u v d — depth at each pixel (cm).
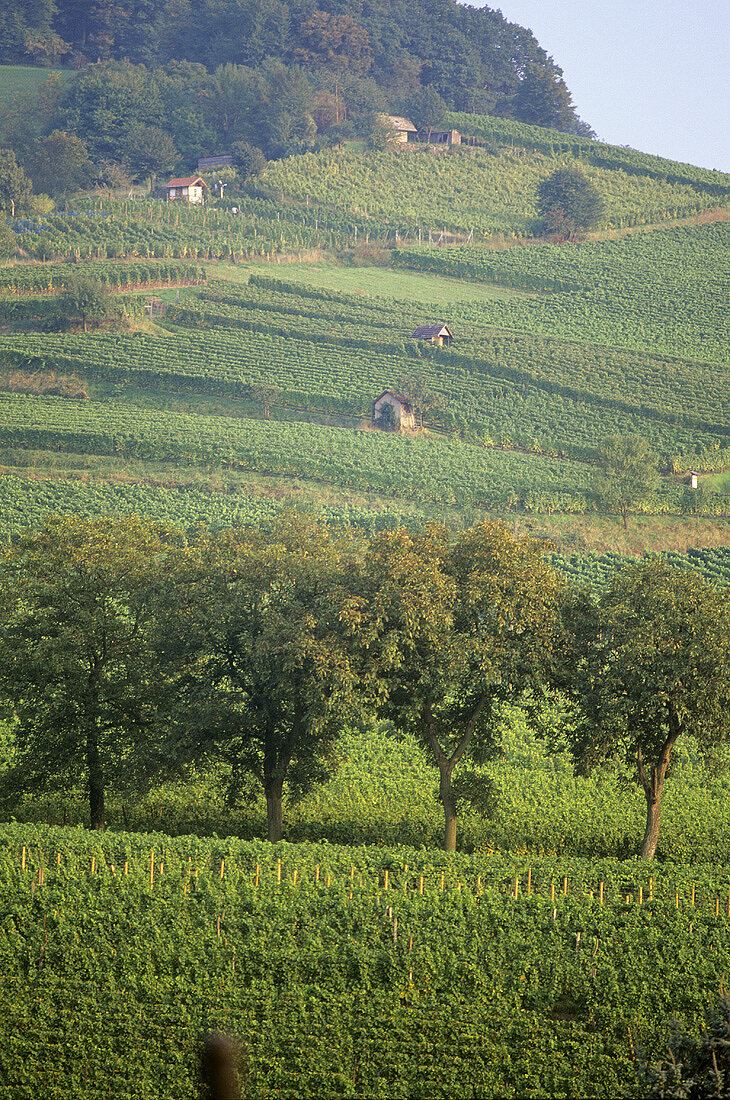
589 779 17975
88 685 14762
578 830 15212
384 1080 8188
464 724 14575
